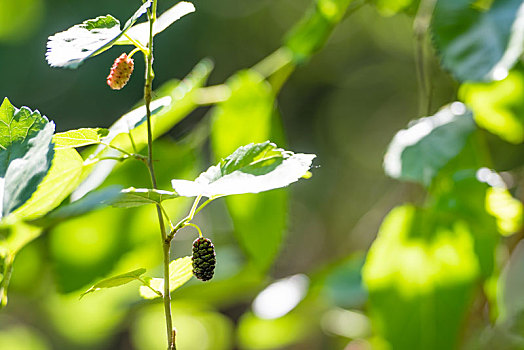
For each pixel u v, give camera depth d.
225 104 1.41
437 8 1.29
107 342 3.34
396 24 4.80
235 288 1.73
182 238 2.66
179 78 4.28
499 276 1.41
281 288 1.78
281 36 4.75
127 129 1.13
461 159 1.35
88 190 1.29
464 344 1.51
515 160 2.29
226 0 4.56
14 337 2.95
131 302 1.91
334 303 1.72
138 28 1.11
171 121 1.40
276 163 1.08
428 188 1.33
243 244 1.41
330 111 5.05
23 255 1.69
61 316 2.50
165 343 2.53
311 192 4.66
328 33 1.42
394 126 4.96
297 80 5.01
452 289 1.37
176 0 3.87
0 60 3.86
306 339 2.18
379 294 1.38
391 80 5.01
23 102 3.96
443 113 1.35
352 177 4.92
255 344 2.02
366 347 1.82
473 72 1.27
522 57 1.38
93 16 3.85
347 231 3.89
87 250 1.41
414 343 1.37
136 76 4.04
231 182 1.07
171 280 1.11
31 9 3.71
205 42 4.46
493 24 1.28
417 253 1.38
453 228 1.37
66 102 4.04
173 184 1.07
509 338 1.50
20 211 1.13
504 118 1.40
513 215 1.34
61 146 1.11
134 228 1.42
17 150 1.08
